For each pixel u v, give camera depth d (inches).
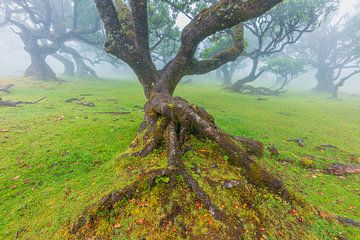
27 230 138.9
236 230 121.5
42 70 1095.0
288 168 242.2
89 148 255.6
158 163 167.5
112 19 278.1
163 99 248.5
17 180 191.0
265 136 363.9
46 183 188.7
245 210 135.1
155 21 690.2
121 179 164.4
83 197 158.4
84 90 834.8
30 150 246.1
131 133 310.2
